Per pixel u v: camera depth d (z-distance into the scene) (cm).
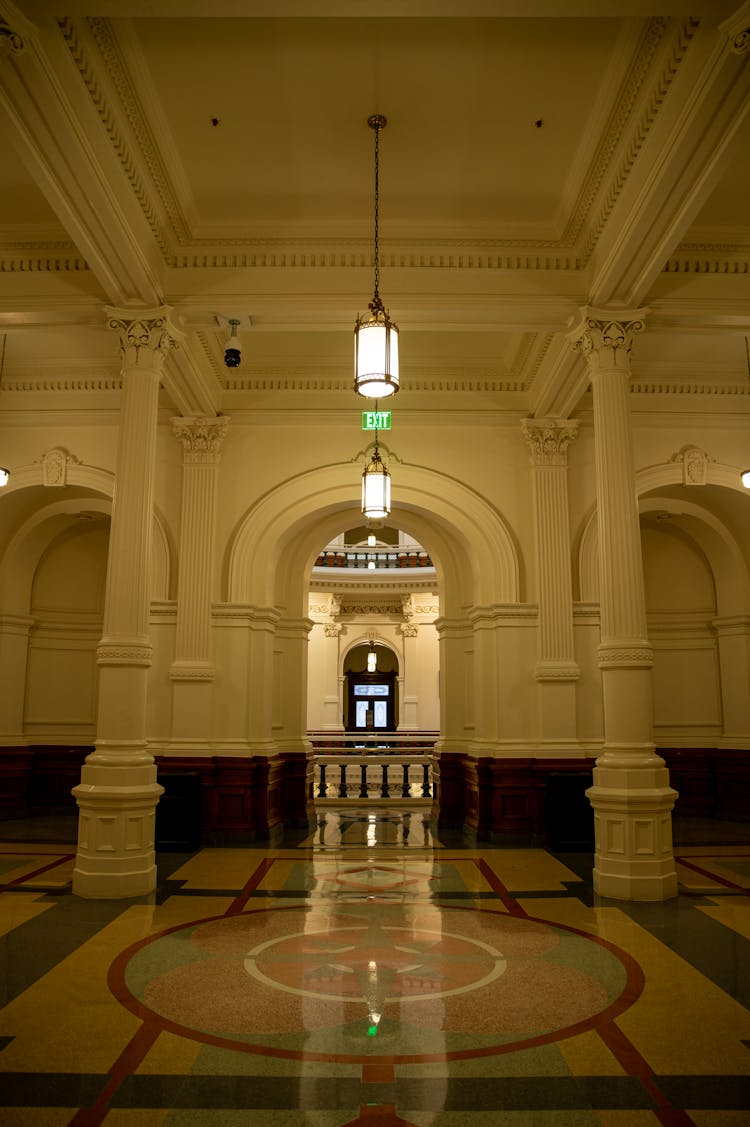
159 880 766
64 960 520
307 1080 354
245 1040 396
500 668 1055
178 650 1042
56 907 658
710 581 1336
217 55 570
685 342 1022
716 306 788
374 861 877
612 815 716
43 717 1314
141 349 782
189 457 1083
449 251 795
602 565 771
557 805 950
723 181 685
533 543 1088
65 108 539
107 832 700
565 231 778
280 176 712
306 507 1098
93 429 1112
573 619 1072
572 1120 322
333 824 1180
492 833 1017
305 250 794
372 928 602
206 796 1011
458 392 1113
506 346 1056
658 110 584
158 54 569
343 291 791
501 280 796
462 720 1188
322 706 2658
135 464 763
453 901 689
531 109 627
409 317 805
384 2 466
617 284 752
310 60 577
